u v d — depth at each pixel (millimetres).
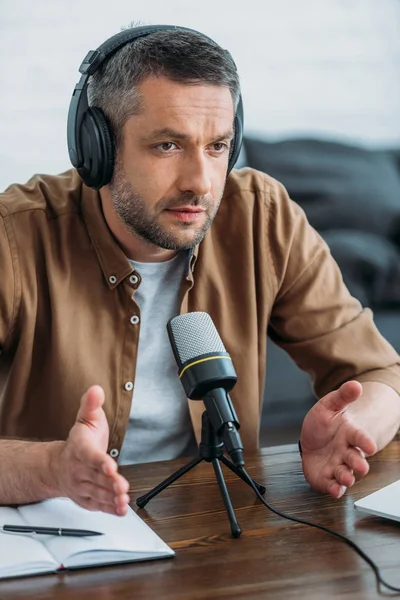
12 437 1692
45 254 1729
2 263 1688
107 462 1170
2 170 4238
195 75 1497
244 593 1062
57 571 1136
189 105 1497
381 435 1611
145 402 1788
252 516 1320
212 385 1270
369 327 1910
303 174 4176
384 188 4246
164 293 1791
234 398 1841
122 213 1602
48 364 1743
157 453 1834
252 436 1865
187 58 1500
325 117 4734
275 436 3408
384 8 4770
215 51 1531
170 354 1804
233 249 1873
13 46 4195
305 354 1911
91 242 1753
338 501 1378
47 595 1069
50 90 4246
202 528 1274
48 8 4223
